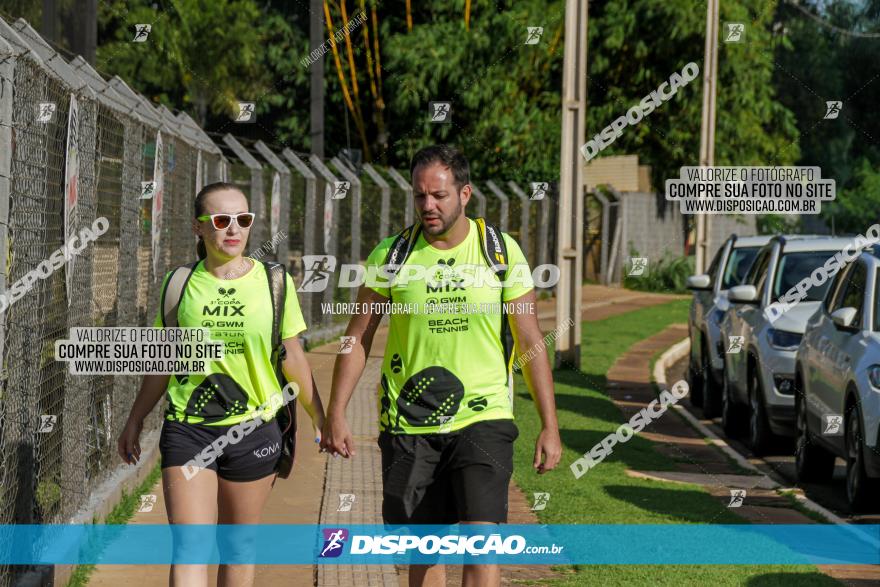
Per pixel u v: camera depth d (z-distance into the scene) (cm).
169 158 1162
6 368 607
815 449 1154
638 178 4044
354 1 3447
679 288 3950
